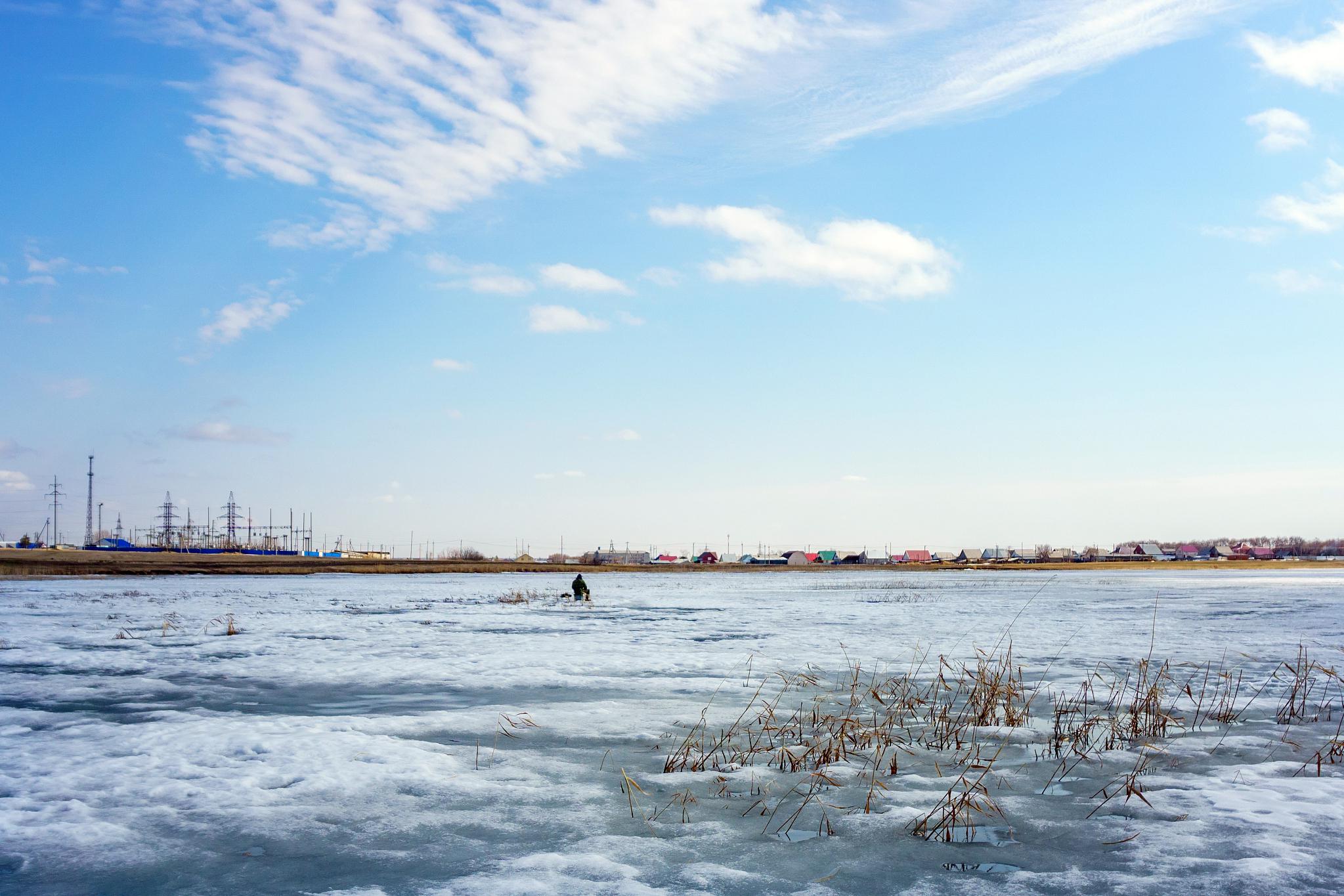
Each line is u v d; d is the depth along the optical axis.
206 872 6.75
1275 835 7.65
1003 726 12.42
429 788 9.09
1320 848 7.30
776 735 11.68
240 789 9.02
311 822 7.98
